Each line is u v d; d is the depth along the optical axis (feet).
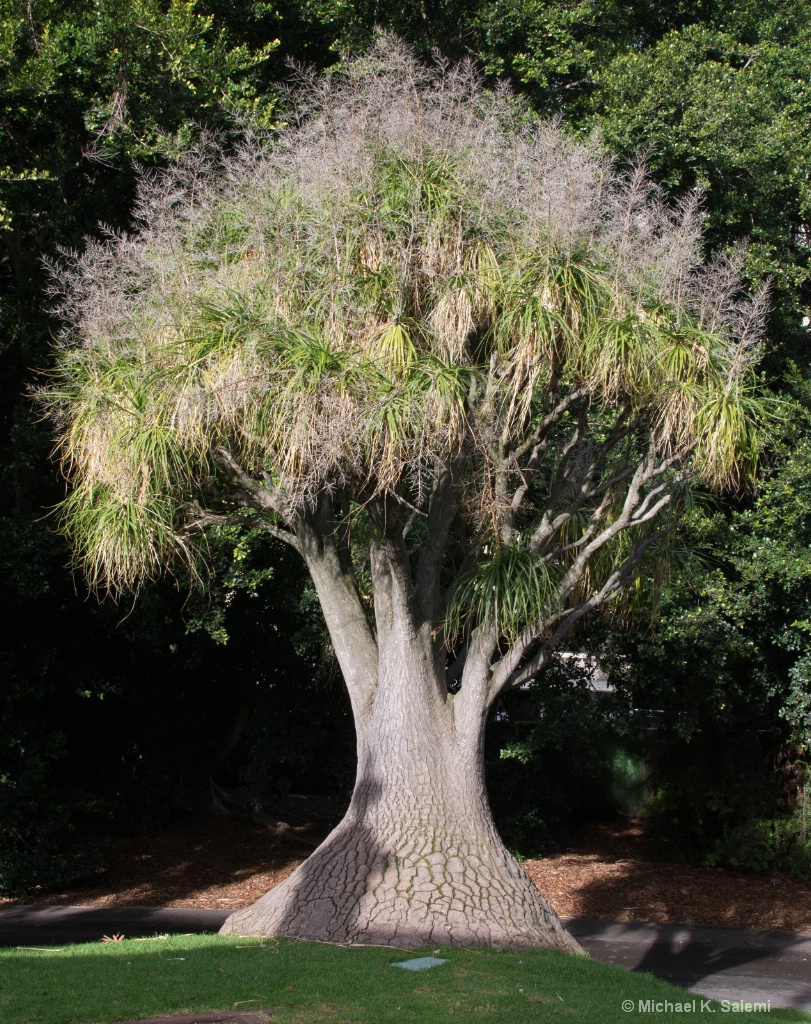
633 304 23.90
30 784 37.45
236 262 26.30
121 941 24.53
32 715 39.32
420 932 22.81
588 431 29.86
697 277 27.04
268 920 24.68
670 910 38.06
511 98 33.32
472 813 25.00
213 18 38.91
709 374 23.26
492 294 23.79
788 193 44.45
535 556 23.82
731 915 37.60
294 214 25.25
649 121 40.47
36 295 36.35
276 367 21.89
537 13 43.88
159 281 26.03
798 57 47.34
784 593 38.86
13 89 32.19
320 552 27.07
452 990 18.94
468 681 25.61
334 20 42.11
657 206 27.07
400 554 24.80
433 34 44.47
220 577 36.63
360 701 26.37
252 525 27.27
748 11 50.65
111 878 40.47
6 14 33.83
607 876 42.78
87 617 41.34
